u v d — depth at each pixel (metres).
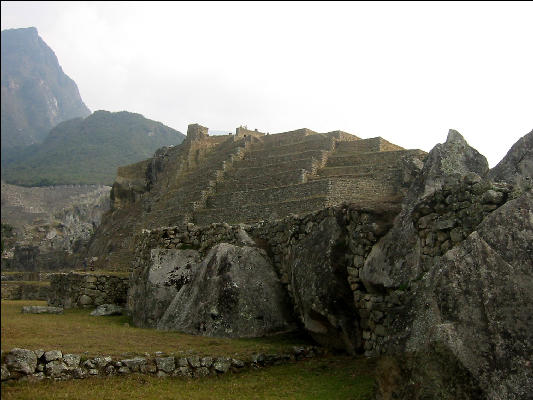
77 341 11.38
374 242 10.73
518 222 7.33
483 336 6.75
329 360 10.76
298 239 13.30
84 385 8.98
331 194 38.00
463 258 7.43
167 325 13.91
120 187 74.06
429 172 11.77
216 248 14.35
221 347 11.23
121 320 16.89
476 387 6.47
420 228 9.53
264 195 43.28
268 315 12.92
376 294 10.37
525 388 6.29
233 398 8.73
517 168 10.31
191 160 66.06
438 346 6.82
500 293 6.92
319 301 11.23
